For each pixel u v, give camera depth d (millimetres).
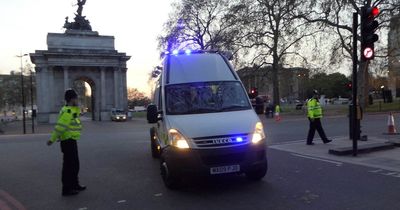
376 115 40781
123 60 81062
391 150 14719
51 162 14797
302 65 53406
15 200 9180
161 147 10188
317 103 17109
